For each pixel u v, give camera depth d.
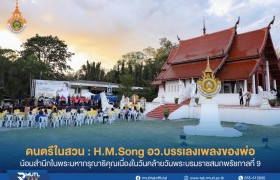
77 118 21.45
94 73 76.69
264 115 21.47
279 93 30.45
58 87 40.53
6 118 20.50
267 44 30.84
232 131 16.12
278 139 15.07
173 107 28.44
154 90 46.72
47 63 58.59
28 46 64.25
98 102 36.00
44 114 20.22
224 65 32.72
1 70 37.97
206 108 16.89
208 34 37.38
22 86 42.59
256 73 29.94
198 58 34.91
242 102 26.47
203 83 17.00
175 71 37.28
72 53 70.06
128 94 46.06
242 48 31.91
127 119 26.03
